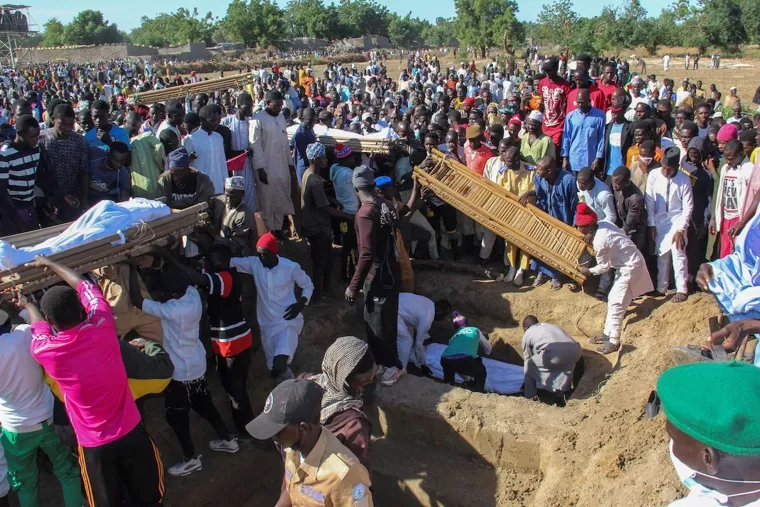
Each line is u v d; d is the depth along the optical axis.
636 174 7.69
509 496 5.46
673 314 6.77
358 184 5.89
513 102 13.90
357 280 5.98
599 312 7.56
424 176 7.90
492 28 57.34
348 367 4.19
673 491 4.11
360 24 100.88
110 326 4.12
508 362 7.93
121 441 4.17
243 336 5.69
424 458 5.95
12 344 4.33
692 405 1.91
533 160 8.79
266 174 8.47
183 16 98.88
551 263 7.48
